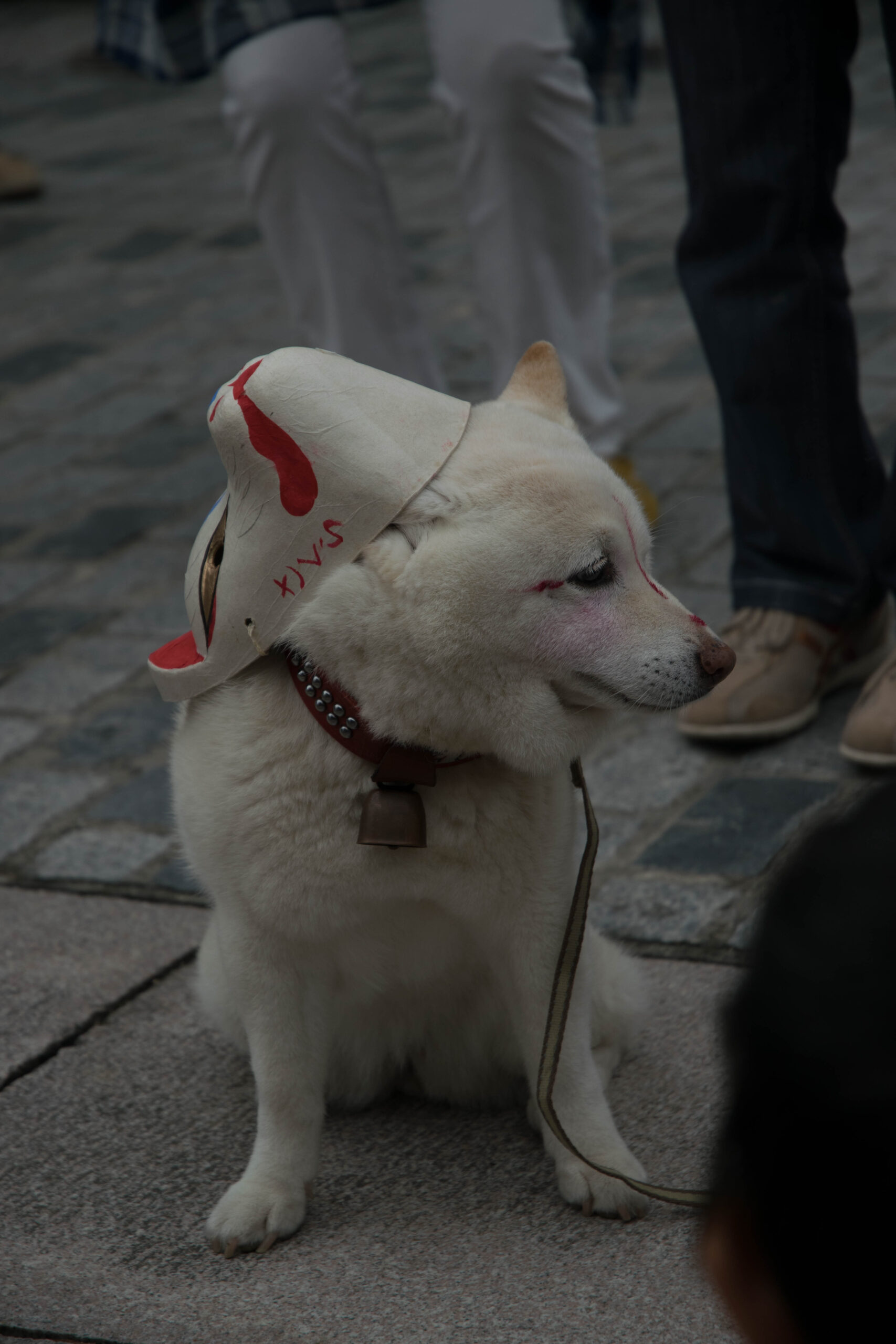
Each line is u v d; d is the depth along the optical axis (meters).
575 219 4.08
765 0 3.01
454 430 1.79
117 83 12.82
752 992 0.64
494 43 3.78
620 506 1.80
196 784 1.90
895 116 8.98
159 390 6.17
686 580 4.05
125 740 3.62
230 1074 2.36
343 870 1.84
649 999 2.42
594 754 3.35
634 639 1.75
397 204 8.51
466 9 3.79
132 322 7.06
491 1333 1.73
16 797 3.38
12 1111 2.29
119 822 3.24
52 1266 1.92
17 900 2.96
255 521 1.80
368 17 14.70
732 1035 0.65
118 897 2.95
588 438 4.30
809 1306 0.65
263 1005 1.95
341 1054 2.23
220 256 7.93
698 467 4.83
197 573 1.95
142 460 5.49
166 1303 1.83
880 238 6.85
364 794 1.82
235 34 3.97
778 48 3.04
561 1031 1.91
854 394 3.37
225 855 1.88
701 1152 2.06
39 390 6.32
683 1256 1.85
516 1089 2.27
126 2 4.33
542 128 3.90
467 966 2.08
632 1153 2.06
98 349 6.75
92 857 3.10
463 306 6.71
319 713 1.80
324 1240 1.96
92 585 4.54
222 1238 1.92
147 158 10.22
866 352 5.54
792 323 3.23
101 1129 2.23
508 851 1.87
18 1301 1.85
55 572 4.65
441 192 8.64
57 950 2.76
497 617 1.70
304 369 1.75
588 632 1.74
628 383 5.71
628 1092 2.23
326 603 1.73
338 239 4.17
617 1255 1.87
